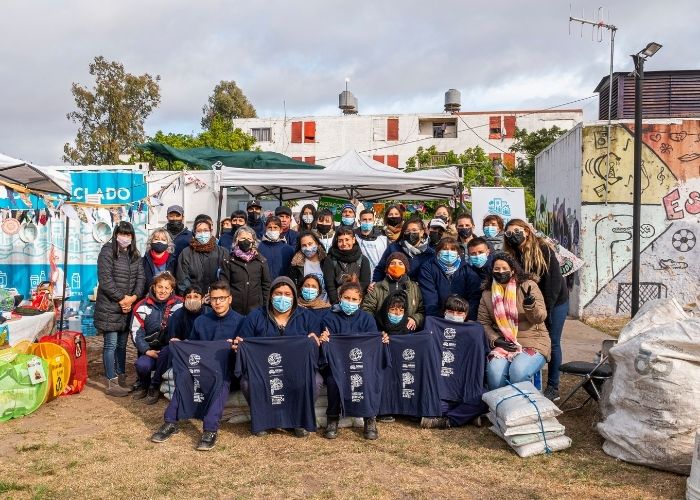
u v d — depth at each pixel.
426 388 6.16
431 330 6.25
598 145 13.07
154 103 38.31
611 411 5.75
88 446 5.55
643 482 4.80
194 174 12.90
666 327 5.11
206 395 5.84
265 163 14.64
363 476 4.94
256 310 6.19
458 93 52.00
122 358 7.54
